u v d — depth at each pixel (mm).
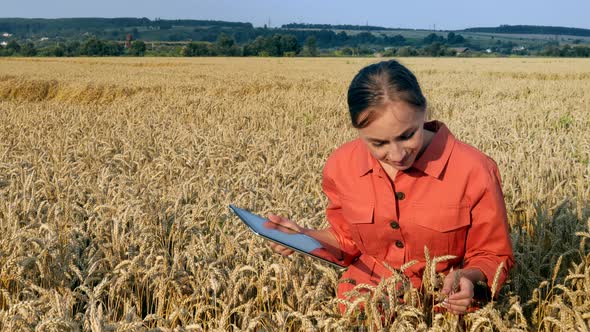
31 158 8352
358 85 2297
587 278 2967
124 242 4168
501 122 13789
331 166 2949
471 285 2449
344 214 2938
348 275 3133
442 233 2682
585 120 13922
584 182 6605
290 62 61344
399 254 2859
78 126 13008
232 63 56688
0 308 3596
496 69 42281
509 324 2830
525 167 7348
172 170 7137
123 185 5621
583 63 56406
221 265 3744
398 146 2336
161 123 13773
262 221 2900
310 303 3172
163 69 40781
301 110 17094
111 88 24047
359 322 2820
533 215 4219
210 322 3057
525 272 3494
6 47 116938
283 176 6672
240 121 14422
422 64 52094
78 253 4012
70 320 2740
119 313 3635
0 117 15469
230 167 7406
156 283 3500
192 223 4438
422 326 2562
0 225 4406
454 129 12438
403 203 2721
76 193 5875
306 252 2732
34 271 3844
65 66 45688
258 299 3312
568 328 2639
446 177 2625
